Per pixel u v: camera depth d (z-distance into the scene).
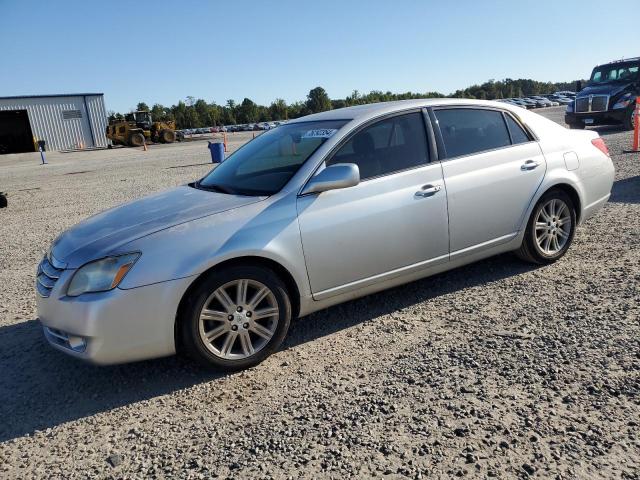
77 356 3.16
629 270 4.52
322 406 2.92
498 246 4.49
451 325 3.81
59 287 3.19
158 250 3.16
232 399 3.08
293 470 2.41
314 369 3.35
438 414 2.74
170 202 3.88
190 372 3.45
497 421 2.64
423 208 3.96
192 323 3.22
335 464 2.43
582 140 5.10
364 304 4.34
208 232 3.28
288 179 3.66
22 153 45.00
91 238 3.41
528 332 3.57
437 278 4.79
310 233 3.53
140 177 16.16
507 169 4.42
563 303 3.99
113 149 40.78
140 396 3.21
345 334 3.82
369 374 3.22
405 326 3.86
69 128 48.50
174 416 2.96
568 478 2.22
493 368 3.15
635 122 11.81
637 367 3.01
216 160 18.78
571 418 2.62
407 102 4.23
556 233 4.86
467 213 4.21
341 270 3.69
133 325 3.11
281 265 3.46
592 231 5.83
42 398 3.27
